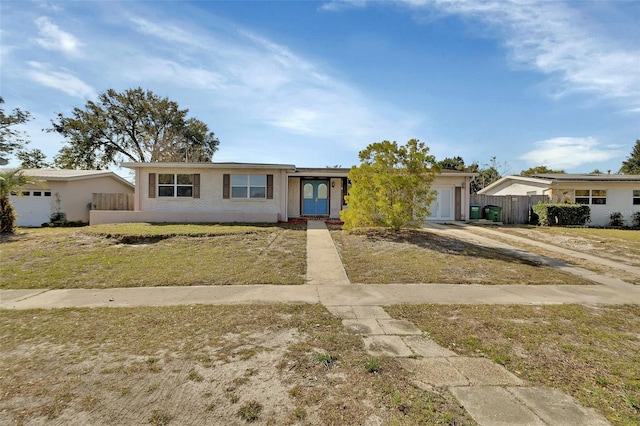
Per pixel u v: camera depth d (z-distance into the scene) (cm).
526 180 2228
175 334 426
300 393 288
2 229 1288
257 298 604
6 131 2792
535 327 459
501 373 329
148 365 339
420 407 268
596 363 351
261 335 424
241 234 1220
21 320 482
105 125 3094
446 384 306
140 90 3256
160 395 285
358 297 612
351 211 1302
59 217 1833
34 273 775
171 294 629
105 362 346
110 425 246
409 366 342
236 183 1698
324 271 810
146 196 1669
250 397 282
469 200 1966
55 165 3272
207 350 377
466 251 1047
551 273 809
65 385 300
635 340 415
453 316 507
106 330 441
